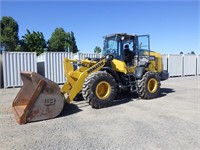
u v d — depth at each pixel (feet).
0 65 44.09
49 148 13.47
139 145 13.70
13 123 18.33
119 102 26.11
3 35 133.59
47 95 19.04
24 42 130.00
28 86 21.40
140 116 20.02
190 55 67.62
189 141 14.19
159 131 16.05
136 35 28.37
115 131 16.22
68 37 153.79
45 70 46.57
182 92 33.60
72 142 14.32
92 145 13.80
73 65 23.43
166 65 63.10
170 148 13.21
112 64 26.08
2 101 27.89
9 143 14.25
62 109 20.22
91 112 21.54
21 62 43.57
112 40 28.32
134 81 27.84
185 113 20.89
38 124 17.97
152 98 28.22
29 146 13.79
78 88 22.71
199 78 59.36
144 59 29.35
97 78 22.53
